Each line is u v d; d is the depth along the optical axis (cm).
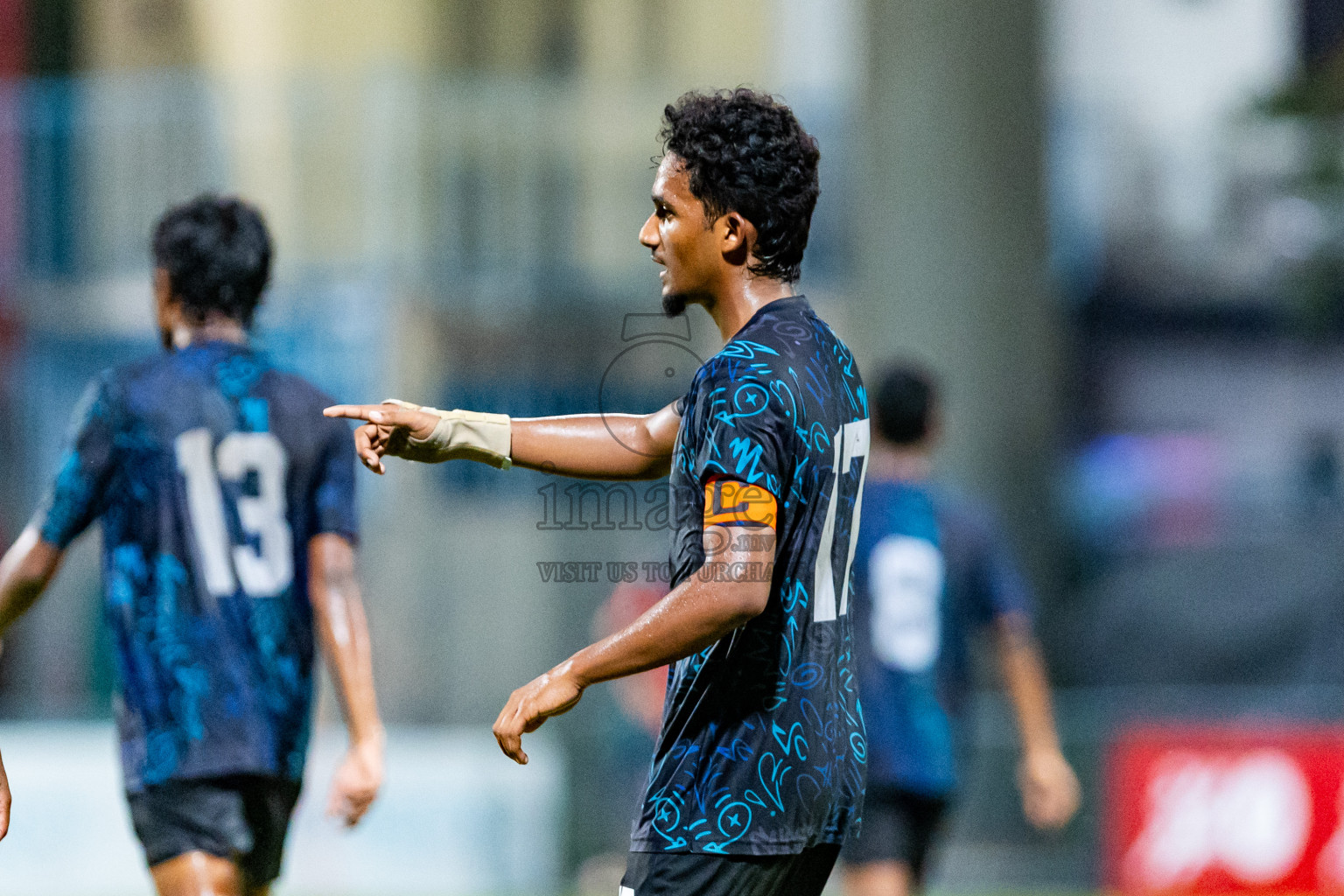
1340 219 4953
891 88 4047
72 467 1116
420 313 3991
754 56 5162
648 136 4178
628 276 4131
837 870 2894
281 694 1124
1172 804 2742
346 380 3909
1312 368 5362
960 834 2883
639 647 766
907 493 1619
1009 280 4034
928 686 1576
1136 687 3922
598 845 2845
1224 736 2714
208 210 1173
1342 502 5103
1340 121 4894
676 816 797
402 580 3581
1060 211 5294
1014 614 1644
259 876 1127
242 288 1173
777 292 839
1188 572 4150
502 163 4119
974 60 4006
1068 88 5475
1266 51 5594
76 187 3903
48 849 2594
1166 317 5394
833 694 818
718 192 824
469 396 4044
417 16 5238
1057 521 4106
